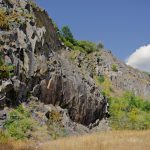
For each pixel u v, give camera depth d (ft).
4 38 134.31
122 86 289.53
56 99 157.38
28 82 139.64
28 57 142.51
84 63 258.16
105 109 209.87
